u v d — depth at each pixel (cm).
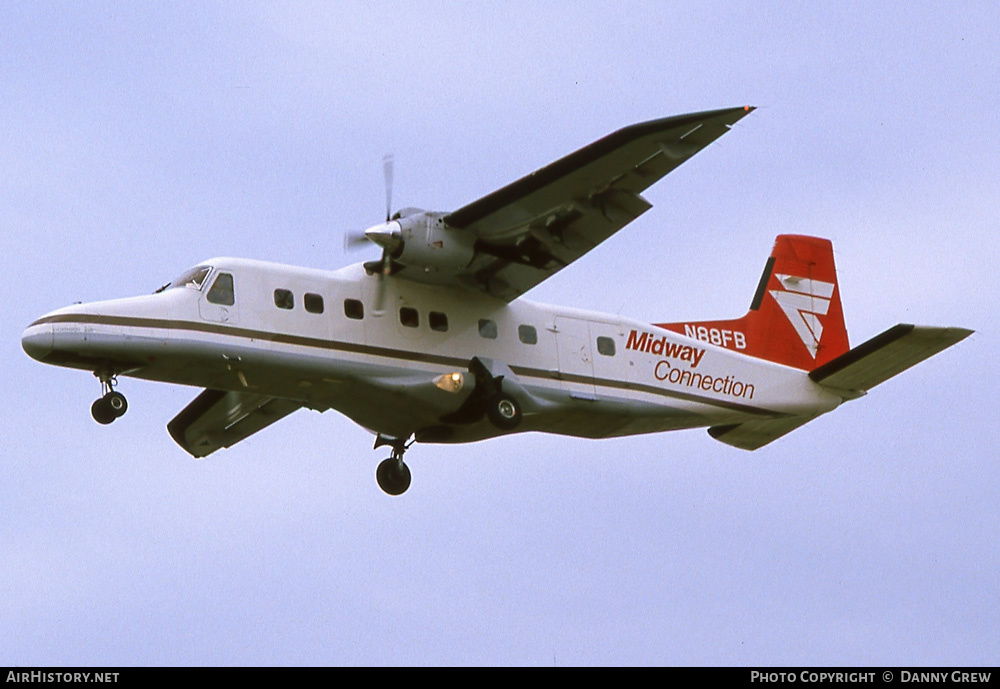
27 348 6519
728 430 8756
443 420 7350
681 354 8081
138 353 6606
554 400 7531
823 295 8856
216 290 6800
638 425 7938
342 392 7106
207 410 8106
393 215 6962
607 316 7869
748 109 6172
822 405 8450
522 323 7538
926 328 7719
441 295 7344
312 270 7081
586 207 6788
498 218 6869
